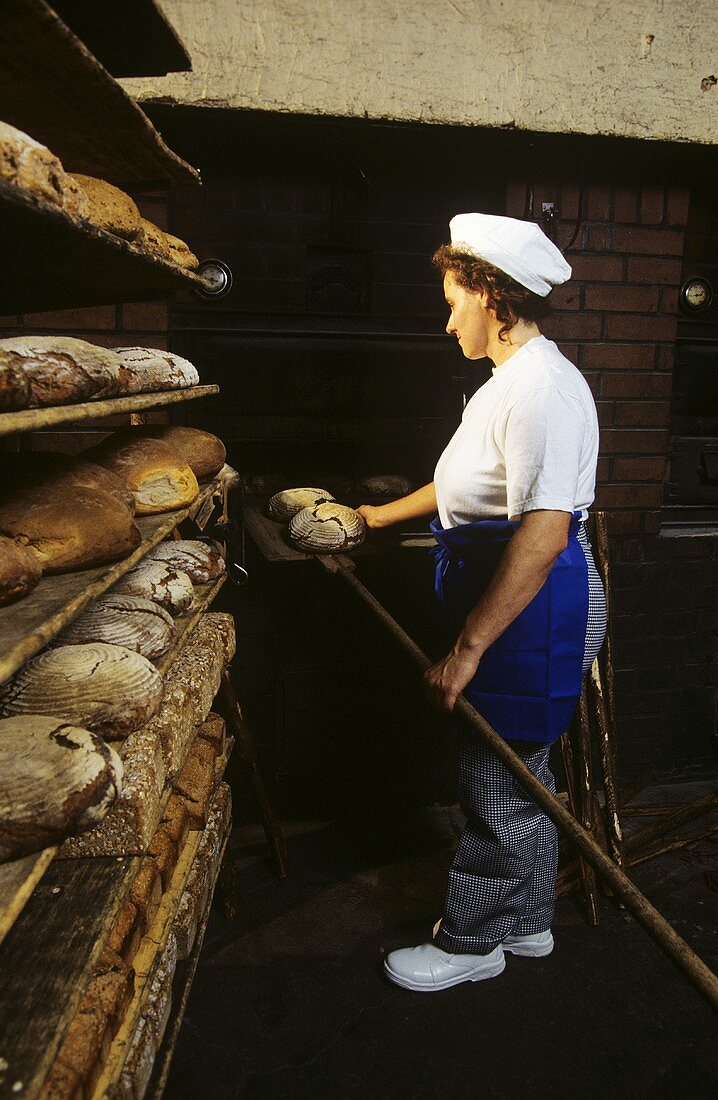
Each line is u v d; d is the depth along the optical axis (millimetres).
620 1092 1654
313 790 2670
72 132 1234
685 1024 1836
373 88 2178
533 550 1588
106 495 1287
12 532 1156
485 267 1665
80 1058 997
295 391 2422
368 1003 1895
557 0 2197
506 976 1984
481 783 1814
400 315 2467
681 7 2254
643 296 2566
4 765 994
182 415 2412
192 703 1558
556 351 1739
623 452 2643
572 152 2424
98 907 1109
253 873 2387
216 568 1905
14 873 897
